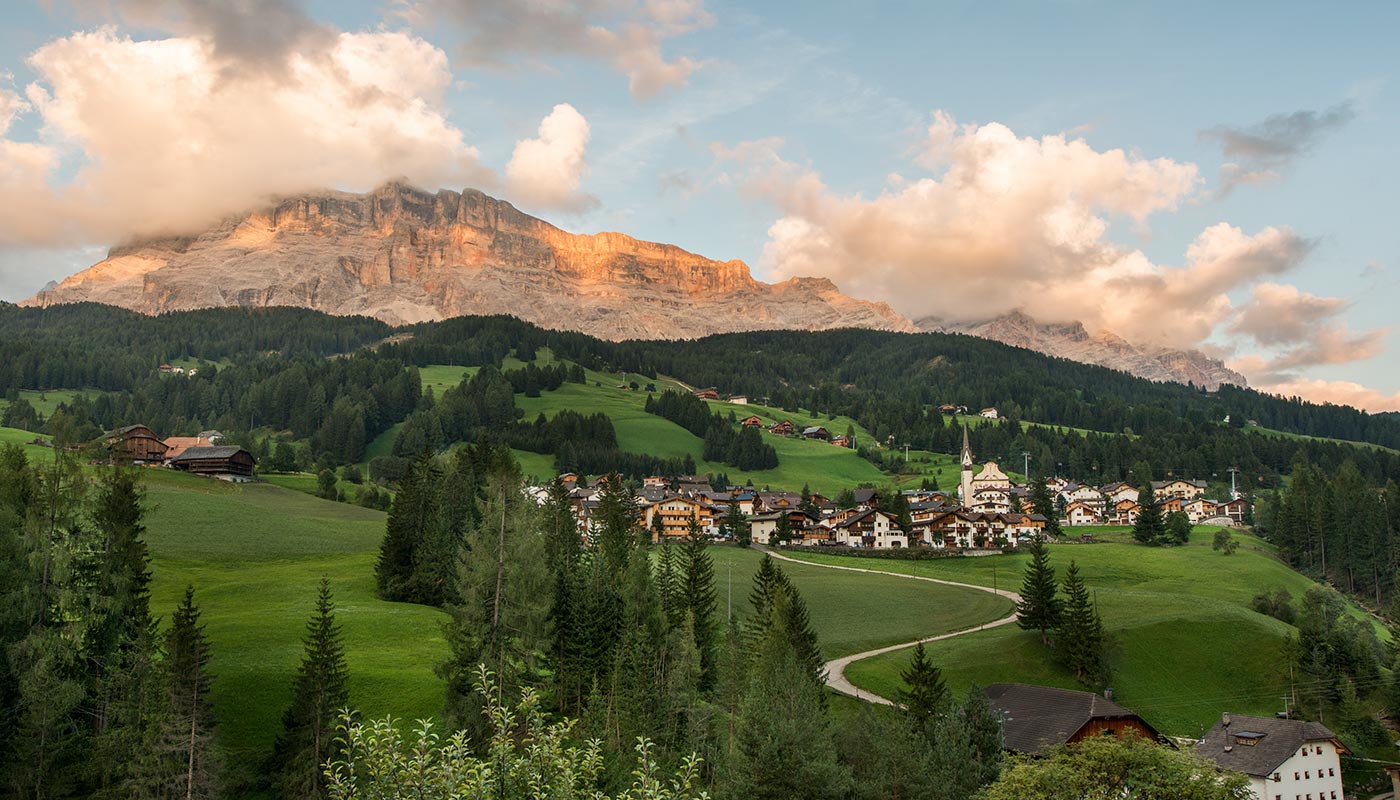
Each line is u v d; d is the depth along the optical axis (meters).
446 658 91.12
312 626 68.75
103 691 63.44
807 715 68.56
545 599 79.56
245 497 186.75
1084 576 171.12
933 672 86.06
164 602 106.88
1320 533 198.62
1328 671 112.06
